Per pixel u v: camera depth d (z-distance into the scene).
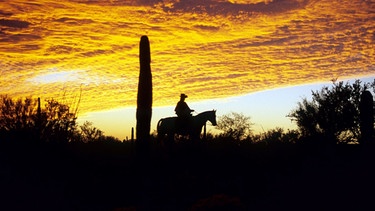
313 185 16.72
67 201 16.20
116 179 17.88
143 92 19.78
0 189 16.77
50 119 20.47
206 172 18.95
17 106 19.98
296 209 14.50
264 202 15.45
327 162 19.25
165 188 16.84
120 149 24.36
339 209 14.11
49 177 18.70
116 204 16.09
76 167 19.83
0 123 19.86
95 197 16.72
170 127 23.89
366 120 24.19
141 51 19.92
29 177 18.28
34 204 15.62
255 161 19.89
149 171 19.34
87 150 21.19
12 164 19.06
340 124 27.69
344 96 27.98
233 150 20.72
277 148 21.19
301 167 19.02
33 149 19.62
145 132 19.58
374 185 15.84
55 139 20.17
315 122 28.00
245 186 16.92
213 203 12.28
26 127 19.80
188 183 16.75
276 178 17.89
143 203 15.96
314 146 21.20
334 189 16.03
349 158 19.41
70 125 21.12
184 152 21.38
